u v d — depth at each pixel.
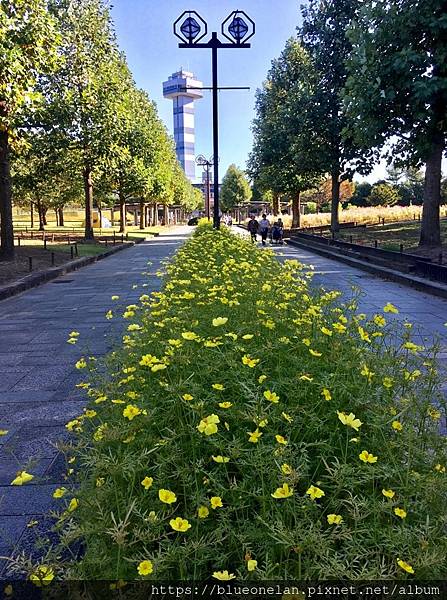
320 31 18.80
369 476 1.82
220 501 1.74
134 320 5.05
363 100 10.24
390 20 9.91
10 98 10.59
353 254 14.62
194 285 5.28
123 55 24.80
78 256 16.59
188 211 93.25
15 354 5.81
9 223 14.05
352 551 1.60
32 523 2.14
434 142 10.45
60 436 3.57
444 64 9.21
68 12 19.67
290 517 1.75
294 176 28.27
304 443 2.02
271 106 29.09
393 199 59.53
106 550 1.68
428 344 5.41
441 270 9.41
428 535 1.62
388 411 2.30
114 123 20.64
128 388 2.78
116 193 36.75
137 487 1.94
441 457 2.04
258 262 7.38
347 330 3.13
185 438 2.23
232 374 2.57
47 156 20.50
